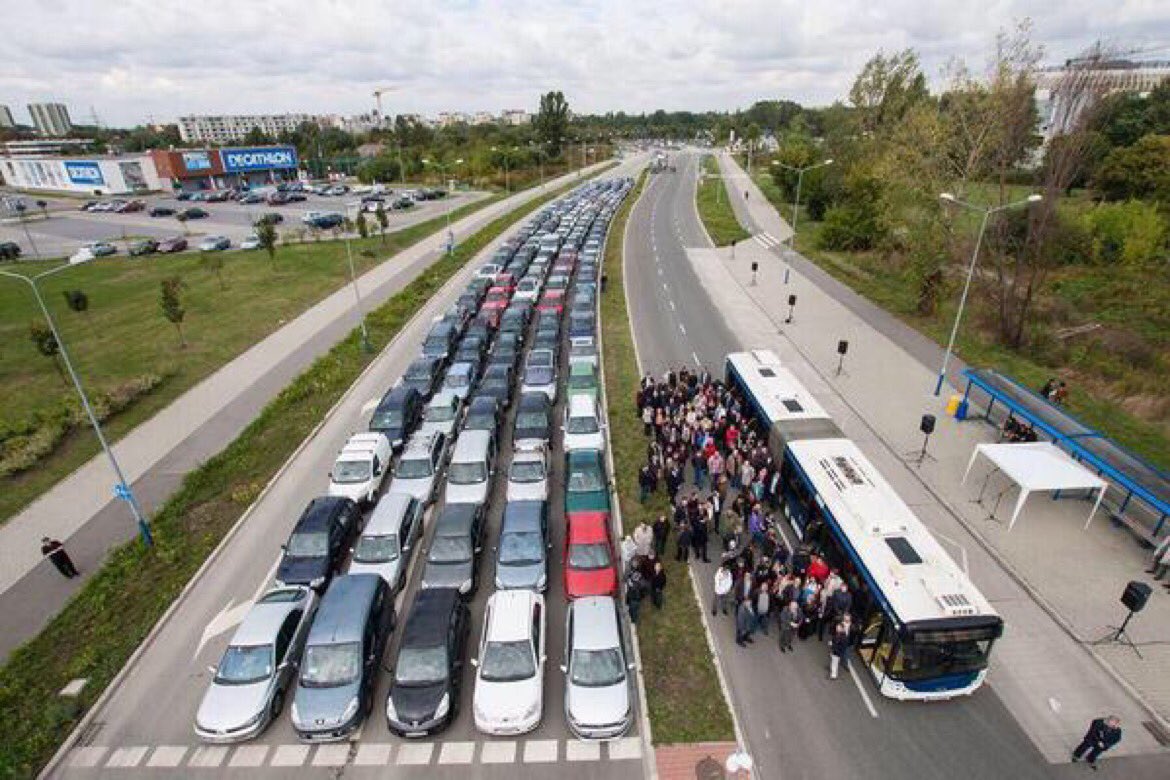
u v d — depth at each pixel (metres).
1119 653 14.22
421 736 12.90
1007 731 12.70
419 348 33.88
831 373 29.09
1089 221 46.34
